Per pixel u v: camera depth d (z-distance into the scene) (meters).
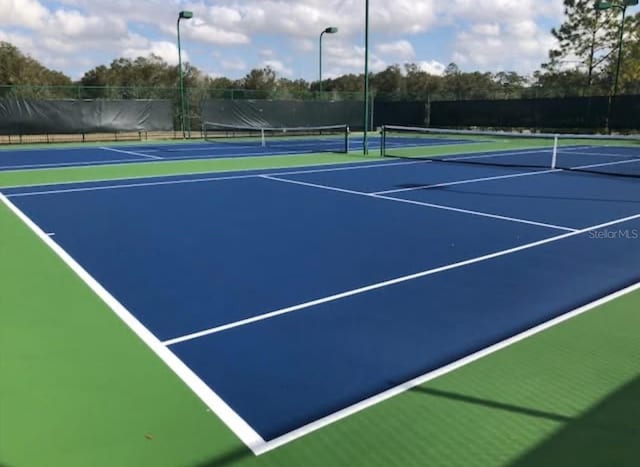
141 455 2.87
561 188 12.17
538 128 30.38
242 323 4.62
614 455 2.88
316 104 31.98
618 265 6.31
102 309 4.93
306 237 7.61
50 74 51.41
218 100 29.08
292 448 2.95
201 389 3.54
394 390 3.54
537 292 5.39
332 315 4.80
